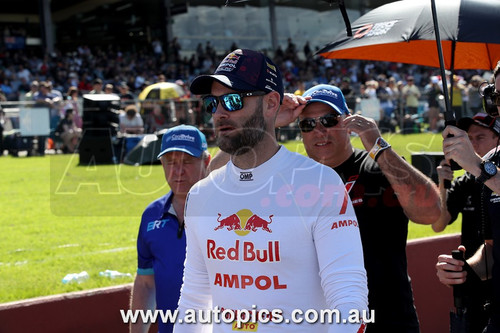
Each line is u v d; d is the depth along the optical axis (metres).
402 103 15.76
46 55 27.08
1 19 30.36
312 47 29.11
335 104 2.94
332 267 2.07
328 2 2.60
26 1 30.45
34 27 30.97
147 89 15.45
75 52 28.27
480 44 3.74
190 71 27.12
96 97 9.91
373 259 2.88
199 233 2.25
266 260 2.11
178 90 15.55
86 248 6.23
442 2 3.24
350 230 2.12
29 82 23.36
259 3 29.39
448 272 2.98
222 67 2.17
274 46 29.56
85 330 4.05
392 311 2.87
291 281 2.12
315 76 26.53
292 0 29.20
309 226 2.09
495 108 2.91
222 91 2.18
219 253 2.19
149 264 3.29
